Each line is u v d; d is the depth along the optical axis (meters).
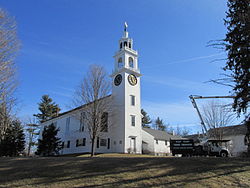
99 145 31.50
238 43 13.55
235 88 13.48
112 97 34.88
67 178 10.16
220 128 33.59
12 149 31.67
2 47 17.62
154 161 13.39
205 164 12.60
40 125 53.16
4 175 10.88
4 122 29.31
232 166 12.11
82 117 31.02
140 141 33.19
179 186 9.02
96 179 9.91
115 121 33.50
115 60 37.84
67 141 37.22
